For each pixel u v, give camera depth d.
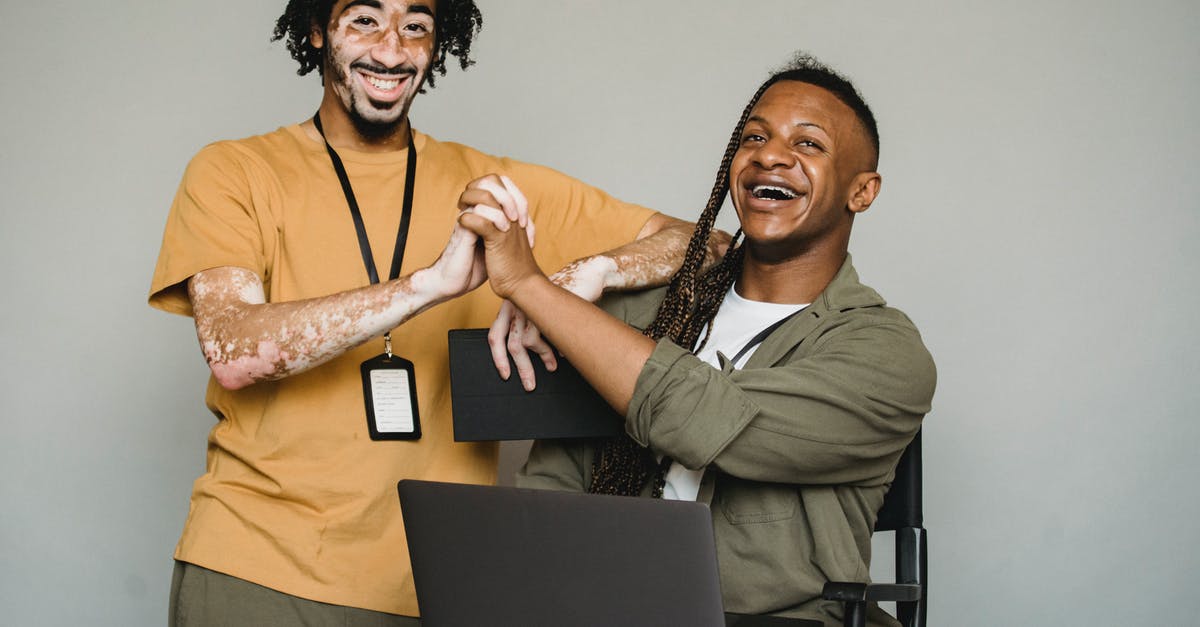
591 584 1.38
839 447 1.67
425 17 2.05
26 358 3.15
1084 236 2.95
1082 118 2.96
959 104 3.01
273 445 1.94
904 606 1.79
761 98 1.91
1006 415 2.96
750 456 1.65
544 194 2.23
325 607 1.91
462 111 3.17
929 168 3.02
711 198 1.99
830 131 1.82
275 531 1.91
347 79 2.03
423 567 1.54
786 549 1.72
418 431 1.97
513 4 3.20
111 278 3.15
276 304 1.82
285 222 2.00
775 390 1.65
